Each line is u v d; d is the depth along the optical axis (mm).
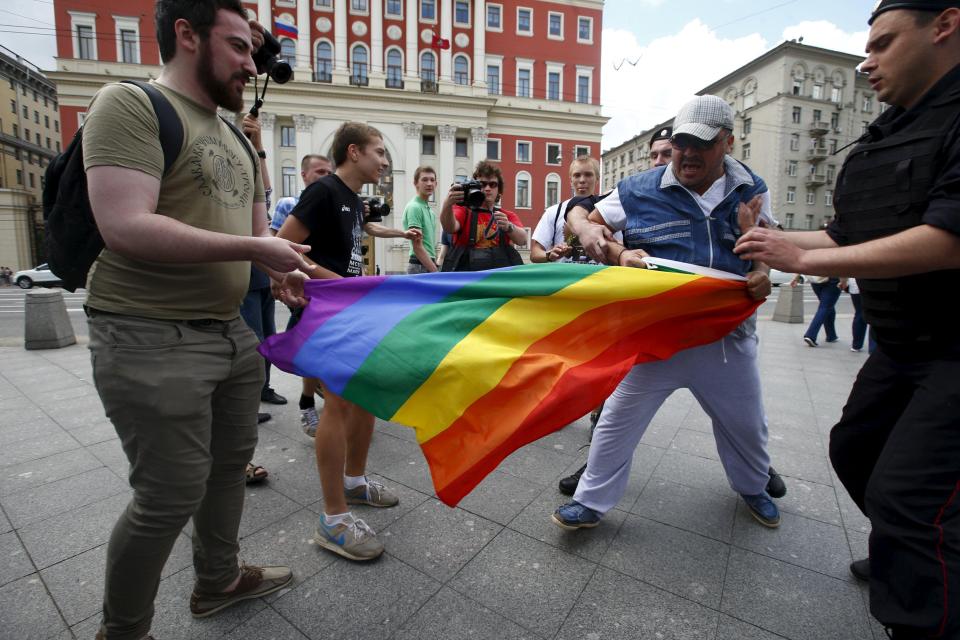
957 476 1425
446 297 2021
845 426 1921
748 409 2326
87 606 1882
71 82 31188
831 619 1856
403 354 1855
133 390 1414
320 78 34188
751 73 47312
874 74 1646
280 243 1469
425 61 35812
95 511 2564
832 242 1911
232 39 1536
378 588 2006
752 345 2320
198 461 1527
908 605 1443
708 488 2877
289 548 2266
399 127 34375
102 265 1463
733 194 2125
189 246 1340
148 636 1609
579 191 3555
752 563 2184
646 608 1905
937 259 1333
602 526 2469
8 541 2293
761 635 1779
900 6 1528
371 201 4000
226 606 1877
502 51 37156
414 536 2371
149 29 31734
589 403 1832
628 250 2191
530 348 1945
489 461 1697
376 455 3322
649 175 2295
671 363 2262
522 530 2428
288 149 33438
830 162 46031
